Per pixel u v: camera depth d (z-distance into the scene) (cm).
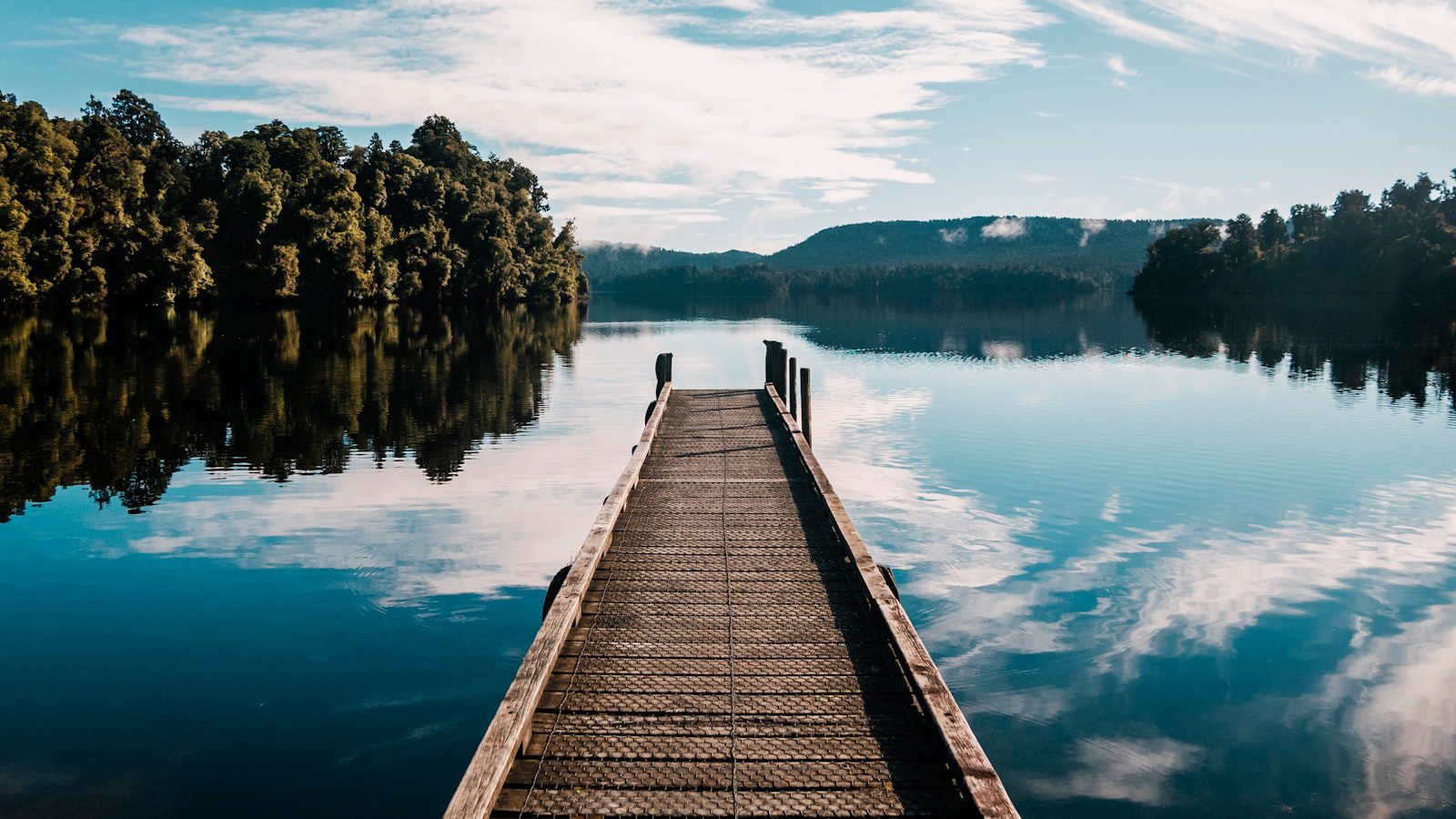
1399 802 621
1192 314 7150
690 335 5178
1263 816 605
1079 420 2103
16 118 5119
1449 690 774
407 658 808
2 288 4653
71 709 712
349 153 7525
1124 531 1224
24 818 572
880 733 570
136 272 5356
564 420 2105
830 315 8019
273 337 4044
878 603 695
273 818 581
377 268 6975
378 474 1516
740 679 637
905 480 1503
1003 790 459
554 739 558
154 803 593
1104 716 730
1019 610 944
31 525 1193
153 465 1544
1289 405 2306
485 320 6050
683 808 495
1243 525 1252
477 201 8425
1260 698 760
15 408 2014
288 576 1011
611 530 914
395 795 608
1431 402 2334
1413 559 1114
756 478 1202
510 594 962
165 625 875
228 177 6600
